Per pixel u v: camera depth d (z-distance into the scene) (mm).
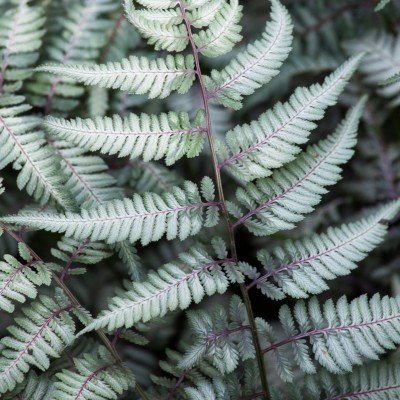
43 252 754
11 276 640
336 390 644
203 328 642
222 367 635
